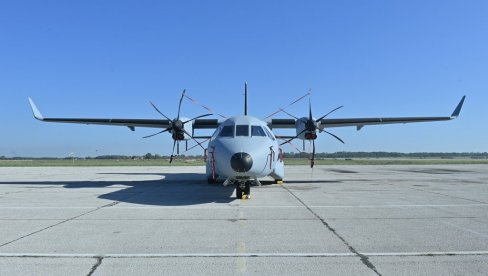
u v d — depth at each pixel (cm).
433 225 755
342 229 719
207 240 636
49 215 874
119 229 721
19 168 3988
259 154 1102
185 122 1739
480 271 476
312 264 508
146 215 872
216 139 1213
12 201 1121
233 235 671
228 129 1225
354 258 534
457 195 1262
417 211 927
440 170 3195
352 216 856
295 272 476
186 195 1262
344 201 1107
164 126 1948
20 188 1538
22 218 837
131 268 493
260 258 536
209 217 845
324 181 1877
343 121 1898
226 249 582
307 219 820
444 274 465
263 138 1192
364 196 1230
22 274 470
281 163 1683
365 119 1884
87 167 4262
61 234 681
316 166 4391
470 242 619
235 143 1121
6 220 814
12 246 599
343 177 2214
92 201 1114
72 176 2402
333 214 883
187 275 466
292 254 554
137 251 571
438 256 541
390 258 532
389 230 709
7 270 485
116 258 537
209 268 493
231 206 1009
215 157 1149
